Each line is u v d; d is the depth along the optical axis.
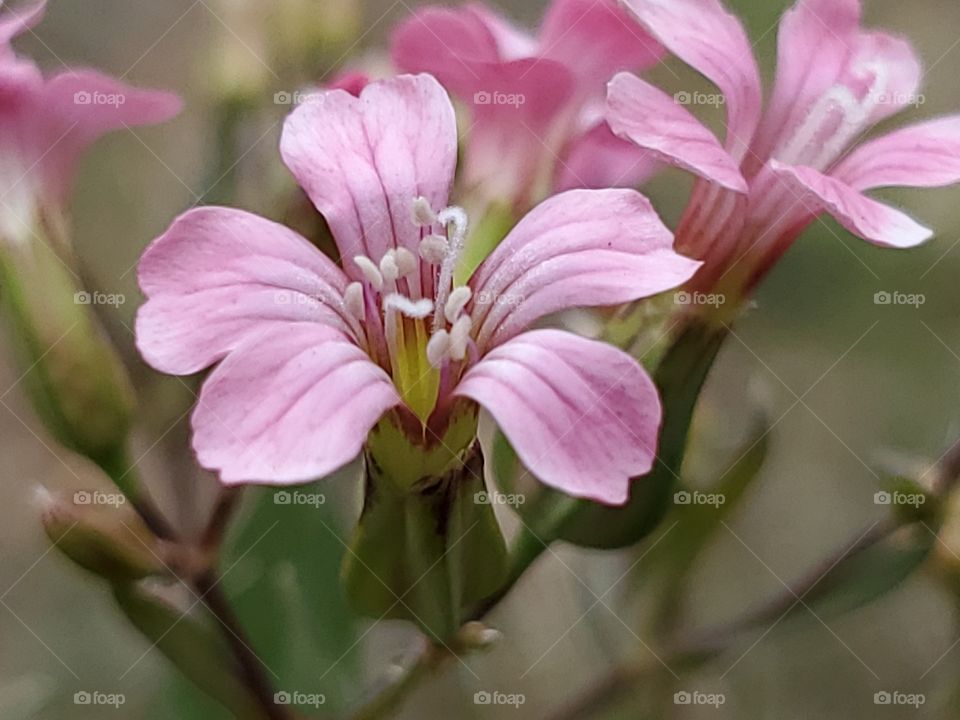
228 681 0.06
